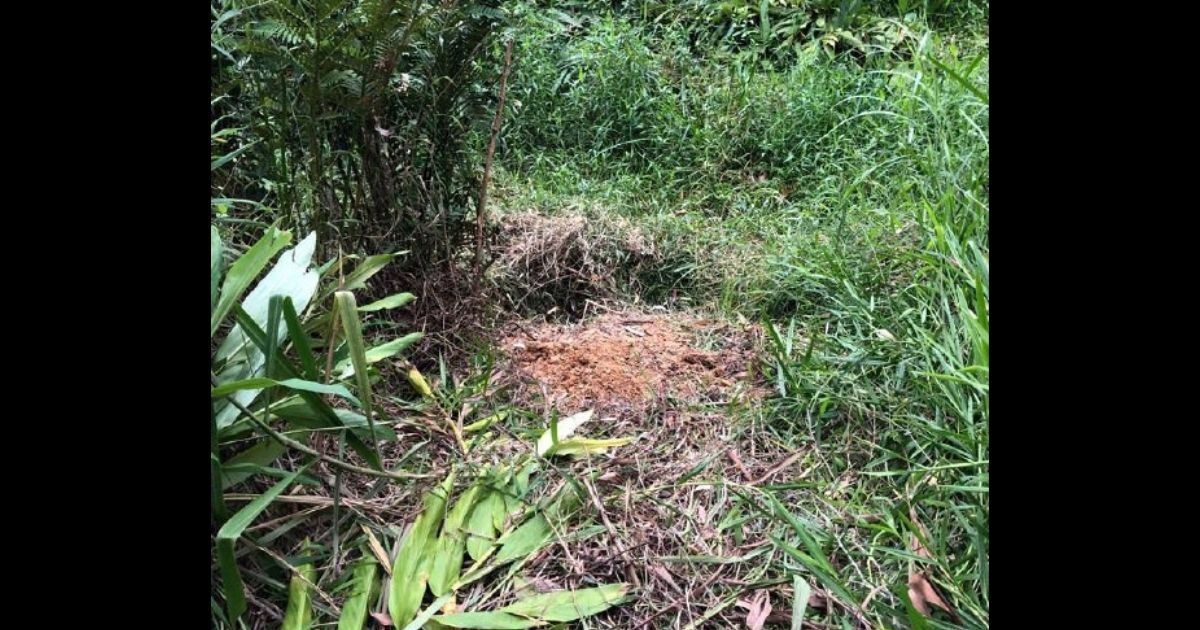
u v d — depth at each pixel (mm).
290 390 1579
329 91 2012
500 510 1672
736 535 1624
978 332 1670
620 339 2346
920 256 2197
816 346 2219
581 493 1704
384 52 1992
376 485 1662
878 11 4668
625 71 3758
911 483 1700
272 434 1455
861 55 4422
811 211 2869
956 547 1572
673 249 2754
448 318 2242
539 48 3740
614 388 2115
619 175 3299
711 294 2643
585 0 4508
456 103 2211
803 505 1709
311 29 1947
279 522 1562
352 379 1827
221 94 2025
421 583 1473
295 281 1694
